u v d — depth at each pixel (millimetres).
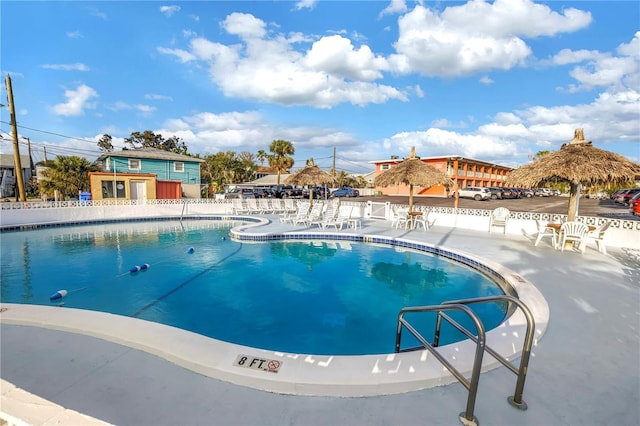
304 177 15984
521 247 9016
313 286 6715
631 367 2912
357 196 37375
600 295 4977
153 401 2375
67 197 22141
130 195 21906
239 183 45812
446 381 2607
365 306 5688
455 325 2764
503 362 2406
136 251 9859
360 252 9734
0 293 6242
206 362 2760
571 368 2883
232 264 8406
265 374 2586
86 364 2855
